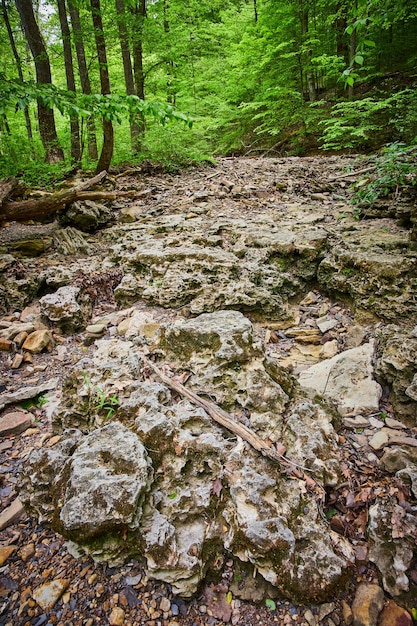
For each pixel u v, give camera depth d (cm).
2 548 178
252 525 159
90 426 219
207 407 214
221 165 837
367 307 330
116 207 575
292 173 719
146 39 918
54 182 675
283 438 205
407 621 149
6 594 162
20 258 425
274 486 175
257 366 234
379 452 215
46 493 183
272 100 1207
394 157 432
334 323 336
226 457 186
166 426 194
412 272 333
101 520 154
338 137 964
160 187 664
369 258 350
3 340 306
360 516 184
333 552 162
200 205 566
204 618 154
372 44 288
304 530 165
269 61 1166
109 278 387
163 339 264
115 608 155
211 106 1300
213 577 165
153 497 173
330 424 214
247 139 1384
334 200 574
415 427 230
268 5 1230
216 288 346
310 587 152
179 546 163
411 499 180
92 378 236
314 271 394
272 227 462
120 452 174
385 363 257
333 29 1098
